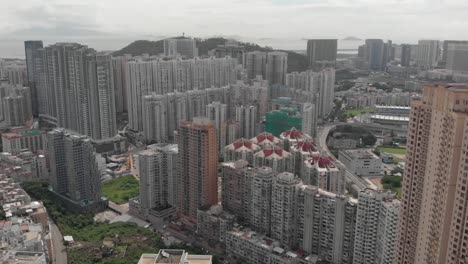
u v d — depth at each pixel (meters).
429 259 147.38
